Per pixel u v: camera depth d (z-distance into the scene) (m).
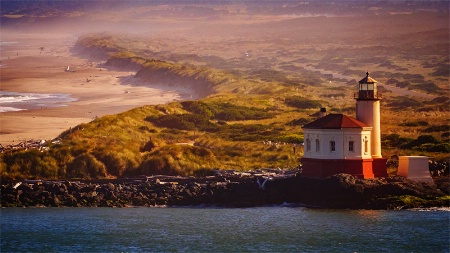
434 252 197.12
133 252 196.50
